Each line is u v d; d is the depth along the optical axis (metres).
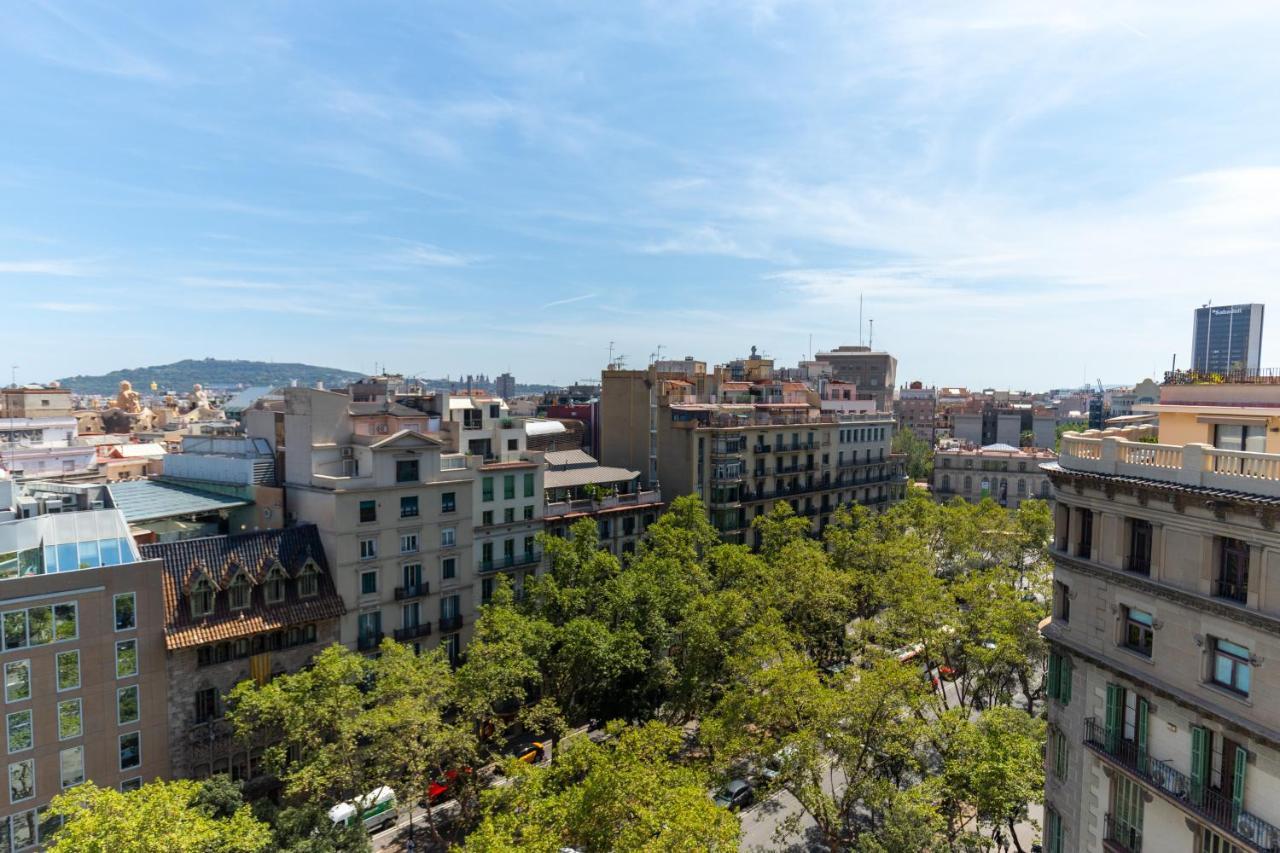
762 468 93.88
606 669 48.47
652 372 92.25
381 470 57.12
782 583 59.94
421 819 47.91
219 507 58.47
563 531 75.38
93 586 42.50
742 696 41.25
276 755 40.19
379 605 57.28
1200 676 24.14
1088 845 29.03
